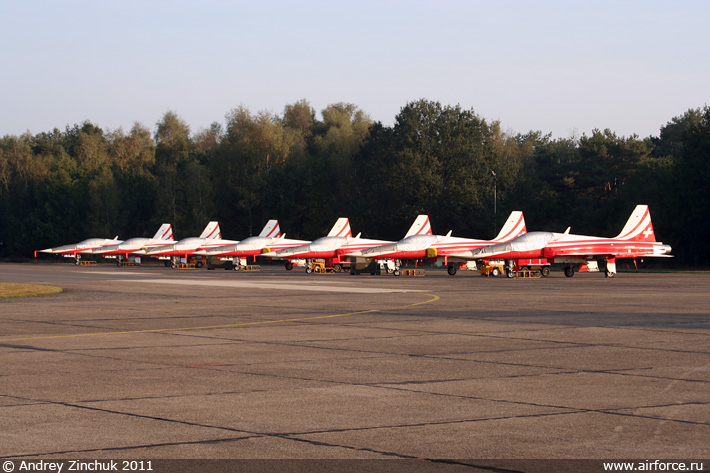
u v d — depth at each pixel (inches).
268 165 4640.8
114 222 5073.8
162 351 683.4
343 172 4630.9
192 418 418.6
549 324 907.4
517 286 1791.3
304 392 492.1
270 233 3481.8
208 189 4598.9
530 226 4104.3
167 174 4931.1
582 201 3966.5
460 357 646.5
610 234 3543.3
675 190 3240.7
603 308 1135.0
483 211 3914.9
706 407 447.5
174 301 1298.0
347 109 6284.5
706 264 3216.0
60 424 404.2
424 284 1899.6
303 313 1063.6
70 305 1213.7
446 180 4060.0
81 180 5246.1
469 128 4254.4
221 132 7027.6
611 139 4357.8
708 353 667.4
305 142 5895.7
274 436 380.2
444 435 382.9
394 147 4195.4
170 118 5999.0
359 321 949.8
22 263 4439.0
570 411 436.8
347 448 358.6
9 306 1194.6
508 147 5004.9
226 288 1706.4
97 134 6599.4
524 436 380.8
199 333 823.1
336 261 2906.0
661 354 661.9
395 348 702.5
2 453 350.0
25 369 582.6
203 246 3400.6
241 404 455.2
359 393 489.4
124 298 1376.7
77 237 5177.2
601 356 650.8
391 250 2568.9
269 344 730.8
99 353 669.9
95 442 368.8
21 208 5398.6
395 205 3996.1
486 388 506.3
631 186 3659.0
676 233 3260.3
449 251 2630.4
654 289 1638.8
